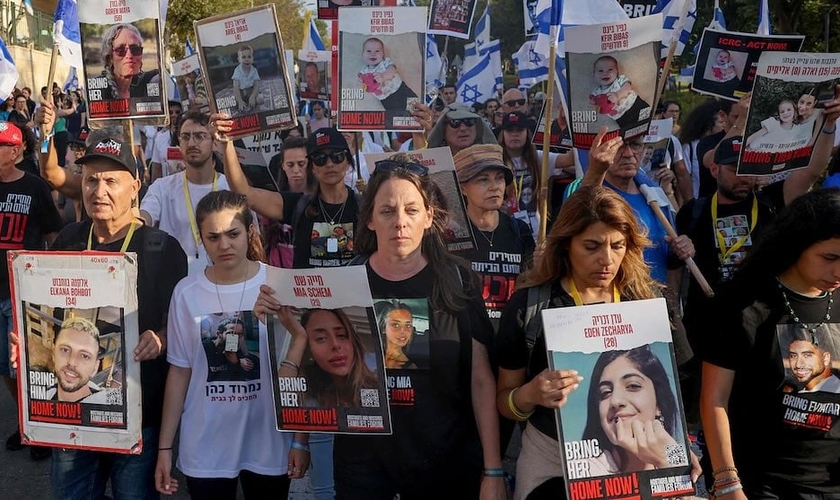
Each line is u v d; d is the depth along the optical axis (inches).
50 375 125.8
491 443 114.3
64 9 207.3
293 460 130.4
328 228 189.9
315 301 111.9
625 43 164.1
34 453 209.0
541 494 109.3
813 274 103.3
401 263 116.7
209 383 129.1
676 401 102.3
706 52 228.1
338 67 196.1
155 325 137.1
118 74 188.9
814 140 171.2
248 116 189.2
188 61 369.7
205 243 130.0
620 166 173.5
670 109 431.2
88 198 137.3
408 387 114.1
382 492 117.4
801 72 168.2
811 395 105.2
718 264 180.4
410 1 402.9
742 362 108.0
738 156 175.8
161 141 383.2
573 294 109.6
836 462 106.8
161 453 129.9
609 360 102.7
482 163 165.2
